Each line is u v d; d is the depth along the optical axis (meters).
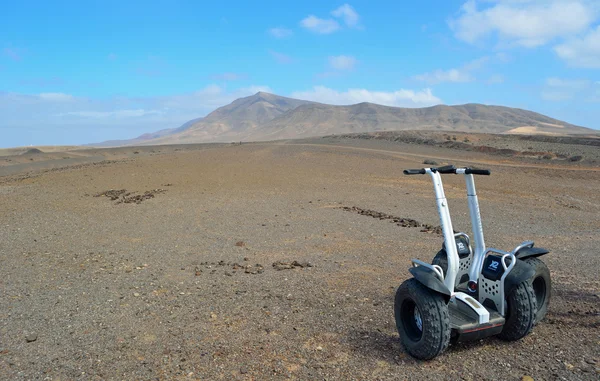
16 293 7.29
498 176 31.33
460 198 20.92
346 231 12.70
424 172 4.84
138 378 4.36
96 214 16.31
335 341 5.14
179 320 5.93
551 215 16.17
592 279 7.25
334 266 8.69
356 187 24.91
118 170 33.75
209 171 33.28
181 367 4.56
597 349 4.66
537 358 4.53
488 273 4.83
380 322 5.68
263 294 6.99
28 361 4.78
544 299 5.29
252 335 5.37
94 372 4.51
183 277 8.14
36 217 15.72
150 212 16.66
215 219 15.02
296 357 4.75
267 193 22.31
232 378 4.32
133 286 7.59
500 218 15.41
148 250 10.56
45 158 80.69
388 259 9.21
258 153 51.50
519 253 5.03
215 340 5.23
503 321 4.57
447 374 4.29
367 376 4.30
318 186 25.33
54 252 10.40
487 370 4.34
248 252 10.23
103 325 5.79
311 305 6.40
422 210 17.20
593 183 27.97
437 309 4.38
